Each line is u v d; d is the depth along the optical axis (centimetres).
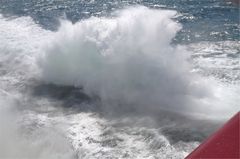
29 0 3127
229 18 2555
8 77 1634
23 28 2270
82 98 1450
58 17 2672
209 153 215
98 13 2864
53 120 1288
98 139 1161
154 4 3164
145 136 1157
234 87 1448
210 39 2084
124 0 3300
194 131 1168
